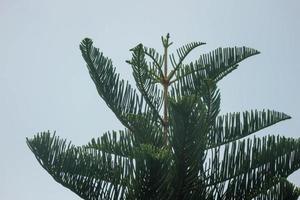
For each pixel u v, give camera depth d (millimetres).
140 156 10586
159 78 12914
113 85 12859
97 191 11820
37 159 12023
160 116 12812
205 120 10992
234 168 11562
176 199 11102
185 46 12969
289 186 11156
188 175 11031
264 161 11648
